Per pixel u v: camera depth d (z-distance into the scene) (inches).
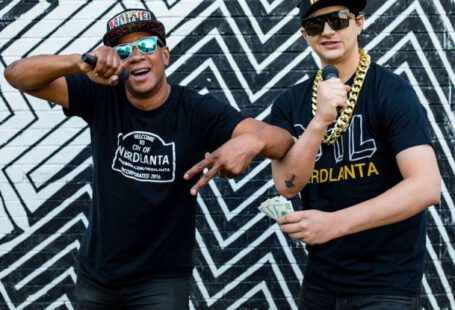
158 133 125.0
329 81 109.7
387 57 177.8
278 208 110.3
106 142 126.5
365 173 121.5
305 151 112.0
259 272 181.0
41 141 178.5
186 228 128.6
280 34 177.6
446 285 180.2
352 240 122.1
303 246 180.4
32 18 176.7
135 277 127.0
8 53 176.7
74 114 129.1
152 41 121.9
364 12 177.5
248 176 179.8
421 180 111.9
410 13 177.0
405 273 121.3
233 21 177.5
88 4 176.9
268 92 178.4
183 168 125.0
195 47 177.6
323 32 122.2
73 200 179.8
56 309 181.0
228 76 178.2
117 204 125.0
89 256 129.6
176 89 127.8
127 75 111.1
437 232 179.5
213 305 181.2
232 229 180.2
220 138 124.1
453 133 178.2
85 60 102.4
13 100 177.8
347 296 124.1
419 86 177.9
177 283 128.6
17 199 179.0
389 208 109.8
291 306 181.3
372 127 121.0
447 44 177.2
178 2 176.9
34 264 180.4
